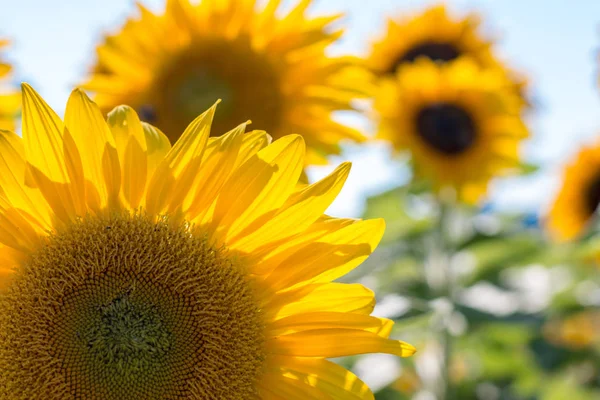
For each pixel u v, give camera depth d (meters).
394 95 1.31
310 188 0.88
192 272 0.90
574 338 1.42
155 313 0.90
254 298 0.90
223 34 1.10
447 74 1.32
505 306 1.27
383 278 1.35
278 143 0.88
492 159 1.34
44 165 0.87
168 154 0.88
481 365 1.43
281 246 0.90
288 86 1.10
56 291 0.89
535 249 1.37
